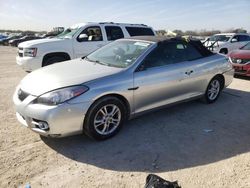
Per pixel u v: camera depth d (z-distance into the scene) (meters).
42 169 3.35
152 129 4.60
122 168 3.43
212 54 5.97
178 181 3.18
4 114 5.11
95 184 3.10
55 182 3.11
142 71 4.45
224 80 6.21
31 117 3.69
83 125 3.88
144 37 5.31
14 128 4.46
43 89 3.73
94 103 3.89
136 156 3.72
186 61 5.27
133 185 3.10
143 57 4.55
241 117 5.32
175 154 3.80
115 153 3.79
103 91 3.92
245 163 3.61
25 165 3.41
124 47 5.08
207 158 3.71
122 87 4.14
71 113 3.67
